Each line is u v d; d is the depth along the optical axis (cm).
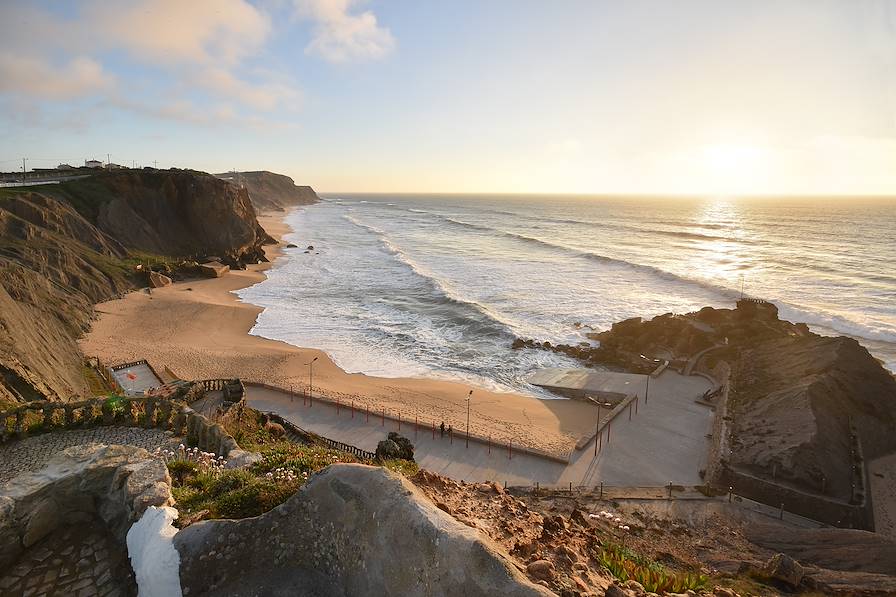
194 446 1486
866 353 3547
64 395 2544
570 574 905
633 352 4438
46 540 808
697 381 3938
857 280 7481
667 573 1212
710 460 2822
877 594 1427
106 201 7969
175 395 2584
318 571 661
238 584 660
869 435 2920
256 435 2259
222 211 9425
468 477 2638
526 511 1387
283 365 3959
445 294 6272
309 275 7650
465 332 4978
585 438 3006
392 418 3153
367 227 15350
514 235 13112
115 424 1606
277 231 13800
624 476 2706
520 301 6172
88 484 855
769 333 4234
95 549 798
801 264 8781
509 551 961
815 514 2330
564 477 2677
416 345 4616
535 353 4488
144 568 702
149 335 4528
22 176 8462
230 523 705
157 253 7956
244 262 8606
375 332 4925
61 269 5341
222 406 2464
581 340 4834
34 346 2852
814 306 6100
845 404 3016
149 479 851
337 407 3291
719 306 6034
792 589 1461
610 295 6525
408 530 608
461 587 556
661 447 3011
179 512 842
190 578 668
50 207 6544
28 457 1395
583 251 10056
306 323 5169
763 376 3538
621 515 2248
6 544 764
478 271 8069
